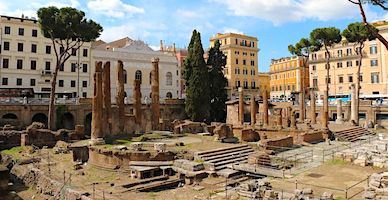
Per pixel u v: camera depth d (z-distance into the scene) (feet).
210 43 391.45
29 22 255.91
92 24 191.52
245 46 372.99
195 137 156.46
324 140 162.91
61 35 182.80
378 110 224.12
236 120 248.11
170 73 301.43
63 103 208.44
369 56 301.02
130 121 159.63
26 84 253.44
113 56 273.95
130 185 86.74
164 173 97.45
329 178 87.20
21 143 151.23
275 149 130.72
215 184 87.45
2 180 51.42
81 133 164.14
